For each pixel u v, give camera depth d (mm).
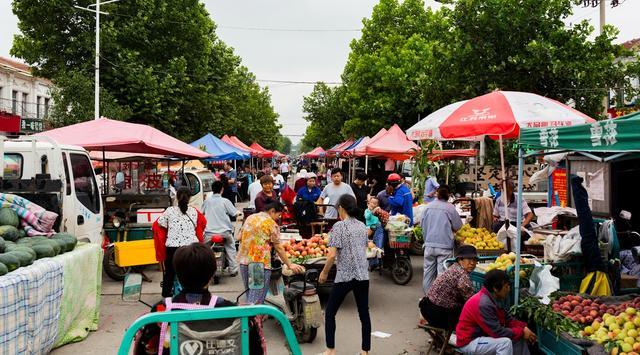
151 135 12516
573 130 4820
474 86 17031
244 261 6992
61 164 8328
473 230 8844
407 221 10859
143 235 11219
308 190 12203
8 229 6551
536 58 15914
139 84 25719
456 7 17266
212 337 3062
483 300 5426
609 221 7297
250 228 6953
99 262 7656
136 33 26203
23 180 7598
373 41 34625
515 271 6133
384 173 23422
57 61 25938
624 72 16109
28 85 38438
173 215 7941
